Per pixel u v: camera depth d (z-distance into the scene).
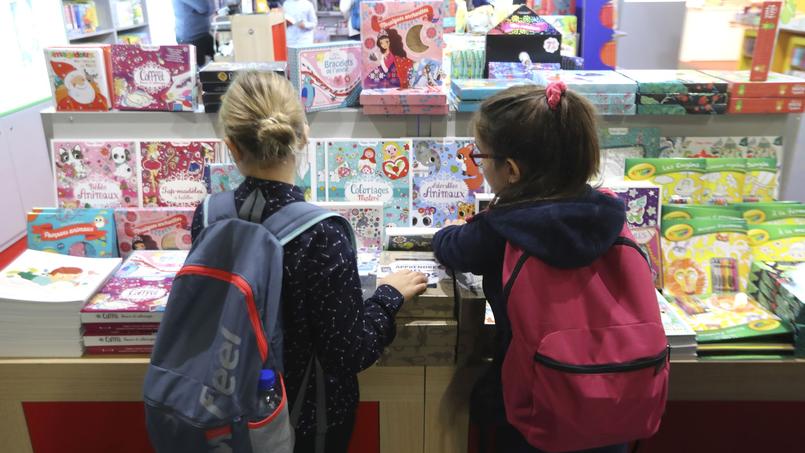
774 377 1.69
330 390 1.32
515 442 1.39
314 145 1.97
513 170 1.27
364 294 1.63
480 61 2.21
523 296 1.24
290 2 5.32
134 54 1.97
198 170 2.01
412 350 1.63
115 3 6.25
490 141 1.27
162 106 1.99
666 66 3.48
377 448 1.77
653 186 1.88
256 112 1.16
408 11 1.95
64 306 1.62
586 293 1.24
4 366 1.65
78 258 1.85
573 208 1.21
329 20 7.27
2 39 4.33
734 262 1.90
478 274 1.44
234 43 2.20
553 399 1.22
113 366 1.66
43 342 1.65
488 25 2.79
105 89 1.99
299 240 1.18
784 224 1.97
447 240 1.47
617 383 1.21
